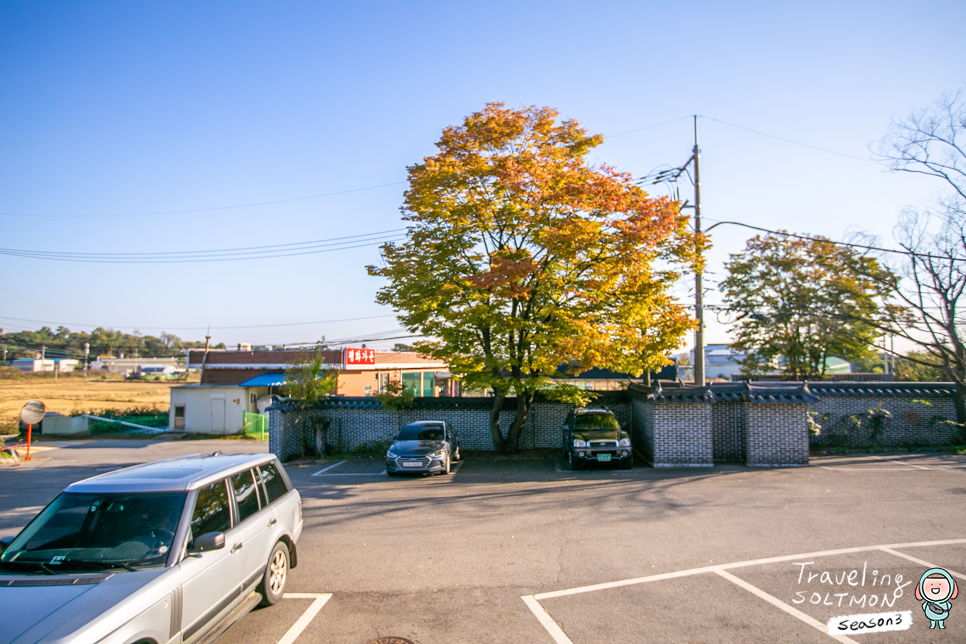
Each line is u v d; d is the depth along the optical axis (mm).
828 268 23625
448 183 16578
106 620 4004
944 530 9172
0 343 100688
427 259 17250
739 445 17516
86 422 31531
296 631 5961
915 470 14523
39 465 20281
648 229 14969
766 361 27078
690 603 6500
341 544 9297
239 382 33094
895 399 18984
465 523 10492
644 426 18594
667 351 17141
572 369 17484
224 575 5465
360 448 20812
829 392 19047
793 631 5754
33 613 4035
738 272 26078
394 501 12664
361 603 6711
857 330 23094
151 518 5188
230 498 5992
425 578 7559
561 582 7293
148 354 124938
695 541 8906
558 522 10359
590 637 5703
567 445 17438
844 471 14656
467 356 18234
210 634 5168
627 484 13797
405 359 43594
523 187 15352
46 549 4961
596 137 17328
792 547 8477
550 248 15422
